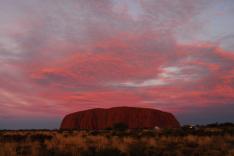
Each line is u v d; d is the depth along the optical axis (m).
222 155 12.73
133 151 13.16
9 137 20.81
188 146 15.72
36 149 13.58
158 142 17.09
